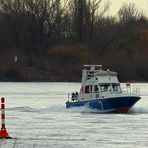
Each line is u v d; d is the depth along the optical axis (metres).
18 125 73.31
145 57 190.00
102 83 90.44
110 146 56.94
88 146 56.81
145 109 93.50
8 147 54.94
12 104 112.00
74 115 87.38
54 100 124.00
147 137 62.75
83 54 195.75
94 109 91.00
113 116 85.56
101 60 192.50
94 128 70.25
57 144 57.78
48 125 73.38
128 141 60.00
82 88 92.31
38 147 55.84
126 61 188.50
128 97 89.69
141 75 188.25
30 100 124.00
